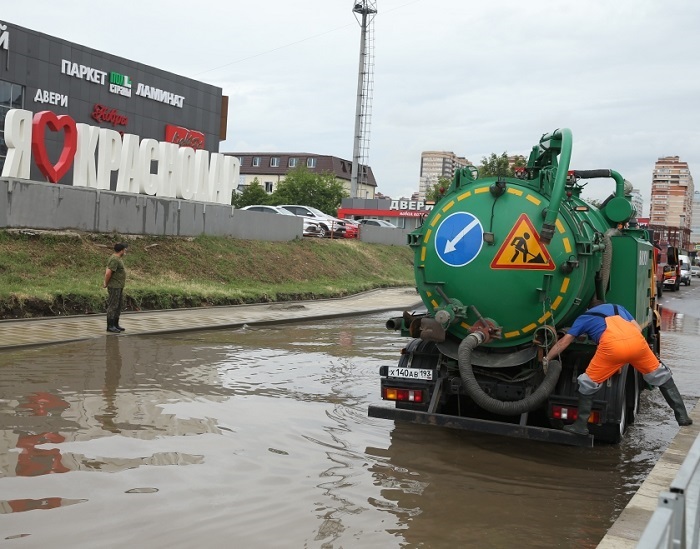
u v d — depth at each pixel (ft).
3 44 99.66
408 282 108.99
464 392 23.97
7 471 18.45
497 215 23.22
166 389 29.25
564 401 22.50
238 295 66.64
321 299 78.48
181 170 77.05
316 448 22.21
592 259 24.00
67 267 57.98
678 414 22.76
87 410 25.03
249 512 16.53
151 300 57.26
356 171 178.60
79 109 111.86
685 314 82.23
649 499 17.29
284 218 97.19
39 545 14.12
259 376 33.50
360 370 36.37
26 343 38.06
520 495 18.98
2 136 101.19
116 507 16.37
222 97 143.95
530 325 23.06
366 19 175.52
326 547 14.87
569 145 22.63
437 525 16.48
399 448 22.93
